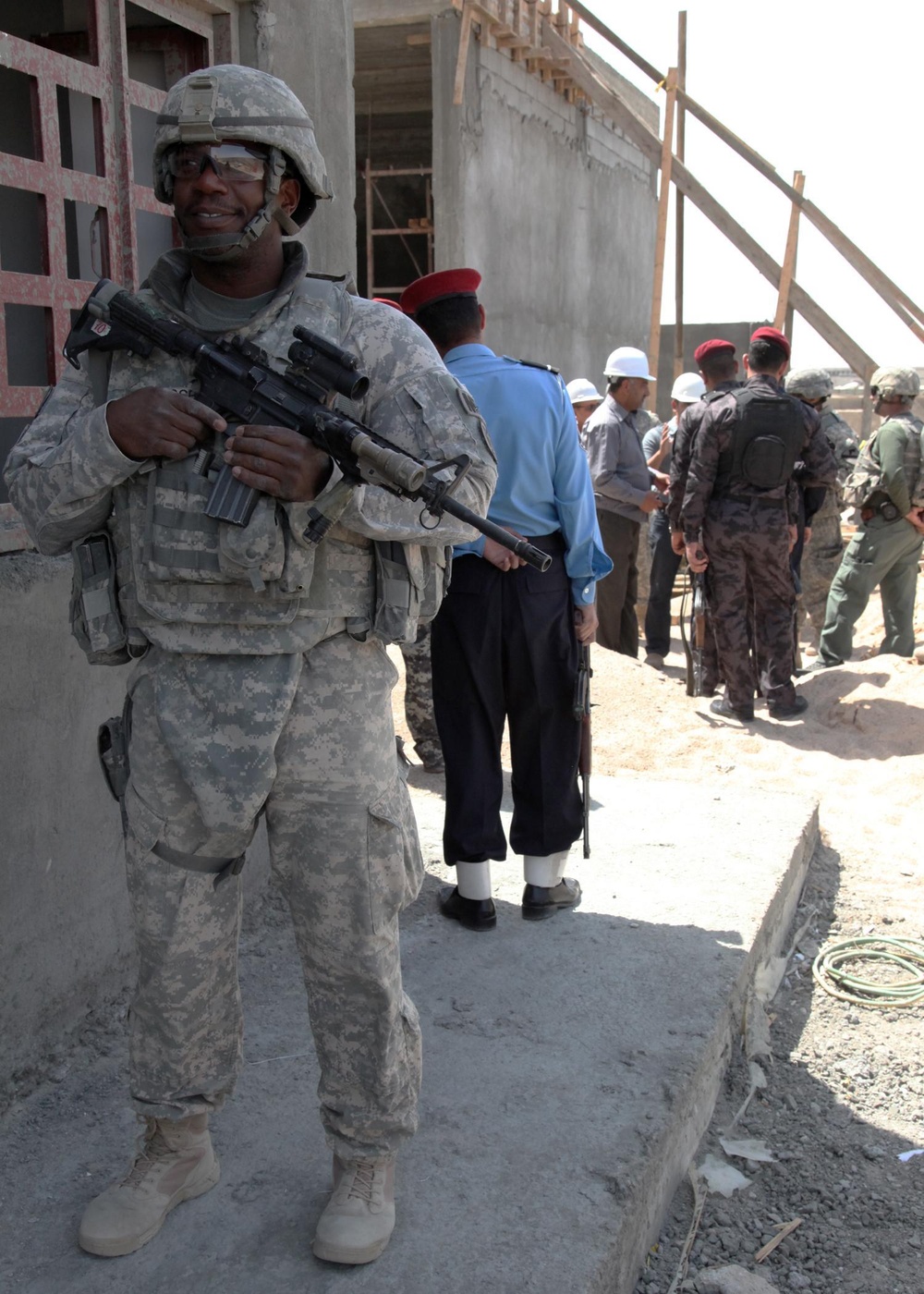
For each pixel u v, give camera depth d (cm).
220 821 186
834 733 647
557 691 341
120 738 200
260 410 179
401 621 191
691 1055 282
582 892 377
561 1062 278
